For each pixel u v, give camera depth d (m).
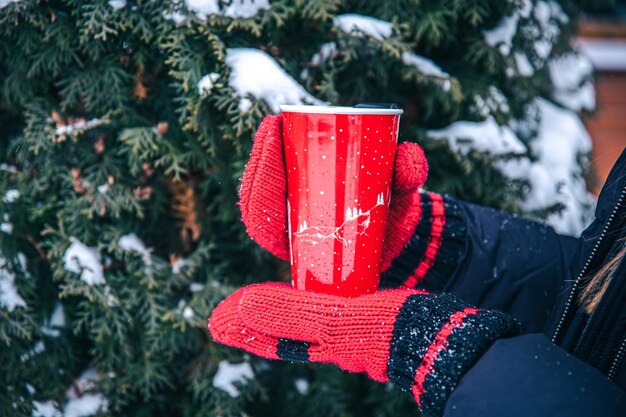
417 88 1.13
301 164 0.58
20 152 1.05
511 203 1.13
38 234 1.09
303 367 1.20
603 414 0.49
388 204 0.60
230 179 1.07
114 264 1.09
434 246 0.72
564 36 1.34
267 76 0.94
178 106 1.03
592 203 1.38
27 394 1.06
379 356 0.56
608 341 0.58
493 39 1.08
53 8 0.95
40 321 1.08
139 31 0.96
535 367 0.51
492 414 0.50
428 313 0.56
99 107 1.02
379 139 0.57
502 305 0.74
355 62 1.06
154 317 1.04
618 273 0.57
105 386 1.08
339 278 0.59
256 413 1.20
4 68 1.03
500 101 1.11
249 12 0.94
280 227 0.61
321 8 0.96
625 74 2.50
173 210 1.12
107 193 1.03
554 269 0.75
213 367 1.12
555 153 1.27
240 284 1.16
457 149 1.09
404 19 1.04
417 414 1.20
